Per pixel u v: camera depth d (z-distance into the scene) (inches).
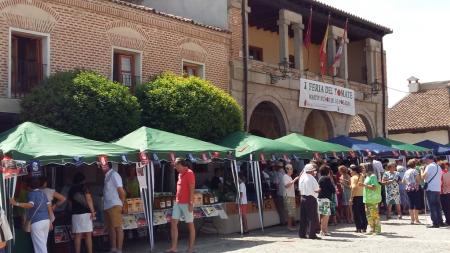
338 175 701.3
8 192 393.7
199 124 621.3
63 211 472.4
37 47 582.2
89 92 534.6
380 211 784.3
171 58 708.0
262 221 606.2
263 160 607.2
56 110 516.7
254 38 1029.8
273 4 879.1
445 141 1385.3
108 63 634.2
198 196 565.9
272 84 858.1
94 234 478.3
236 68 801.6
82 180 452.4
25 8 561.0
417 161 737.6
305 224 545.6
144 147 487.5
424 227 618.8
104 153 445.1
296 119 904.3
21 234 426.9
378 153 840.3
